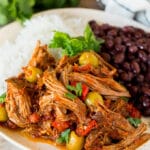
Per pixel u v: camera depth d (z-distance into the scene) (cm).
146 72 55
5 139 49
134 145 46
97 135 45
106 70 49
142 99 52
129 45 55
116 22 61
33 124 47
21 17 58
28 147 46
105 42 55
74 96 45
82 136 45
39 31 57
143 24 63
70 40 50
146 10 62
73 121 46
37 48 50
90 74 47
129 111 49
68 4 65
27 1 58
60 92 45
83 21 60
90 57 48
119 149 46
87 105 46
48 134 47
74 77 46
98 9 67
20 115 47
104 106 45
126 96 48
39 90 47
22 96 46
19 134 47
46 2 62
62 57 48
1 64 54
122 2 61
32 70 48
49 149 46
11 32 57
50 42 54
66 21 59
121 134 46
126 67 54
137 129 46
